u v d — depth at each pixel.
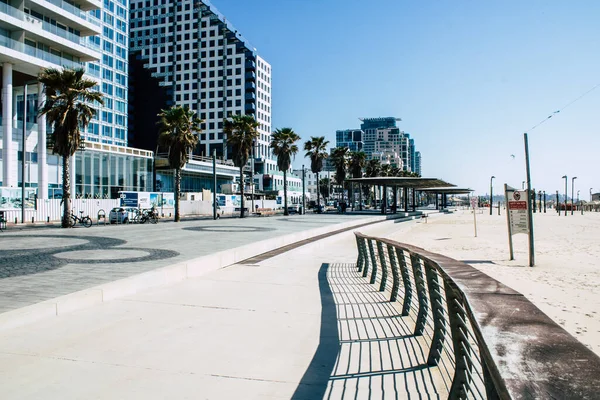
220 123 113.12
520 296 2.32
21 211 33.53
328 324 5.67
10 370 3.89
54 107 27.88
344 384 3.61
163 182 67.62
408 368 3.98
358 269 11.44
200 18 115.31
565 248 19.84
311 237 20.89
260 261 12.75
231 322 5.75
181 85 116.38
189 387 3.55
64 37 44.16
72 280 8.46
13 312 5.39
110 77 88.25
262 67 119.94
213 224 32.97
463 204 172.62
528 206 14.32
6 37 37.12
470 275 2.99
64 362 4.11
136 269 9.95
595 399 1.06
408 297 6.18
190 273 9.66
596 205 108.75
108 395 3.37
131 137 112.69
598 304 8.56
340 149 79.56
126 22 94.12
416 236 27.64
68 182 28.75
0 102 41.75
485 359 1.58
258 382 3.67
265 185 107.50
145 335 5.08
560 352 1.42
